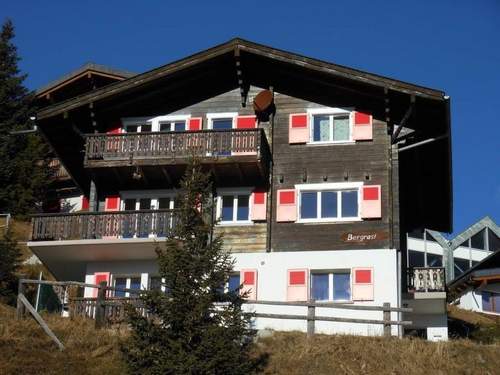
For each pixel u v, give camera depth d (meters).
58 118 35.28
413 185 37.62
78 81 50.72
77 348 25.61
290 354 25.50
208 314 23.55
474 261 63.66
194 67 34.72
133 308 23.59
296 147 34.12
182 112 35.59
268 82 35.25
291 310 31.83
